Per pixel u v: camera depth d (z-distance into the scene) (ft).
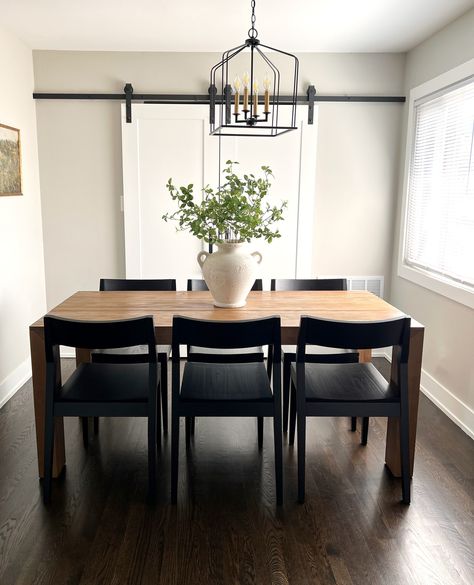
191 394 7.79
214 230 8.58
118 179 14.02
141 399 7.63
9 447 9.50
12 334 12.22
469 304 10.28
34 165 13.60
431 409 11.46
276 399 7.69
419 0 9.86
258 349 9.98
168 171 13.84
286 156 13.89
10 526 7.27
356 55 13.70
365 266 14.73
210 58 13.56
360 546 6.93
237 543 6.98
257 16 10.82
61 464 8.63
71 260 14.32
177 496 8.02
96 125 13.76
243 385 8.15
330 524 7.38
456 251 11.19
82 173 13.97
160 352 9.77
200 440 9.85
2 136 11.50
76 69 13.52
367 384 8.24
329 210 14.38
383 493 8.14
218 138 13.71
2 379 11.63
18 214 12.59
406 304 13.70
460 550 6.88
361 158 14.16
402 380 7.70
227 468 8.84
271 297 9.98
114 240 14.29
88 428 10.26
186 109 13.55
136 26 11.53
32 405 11.41
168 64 13.57
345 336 7.47
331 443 9.75
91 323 7.27
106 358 9.46
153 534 7.14
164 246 14.14
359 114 13.96
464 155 10.76
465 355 10.55
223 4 10.10
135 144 13.67
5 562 6.59
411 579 6.36
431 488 8.30
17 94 12.50
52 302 14.47
